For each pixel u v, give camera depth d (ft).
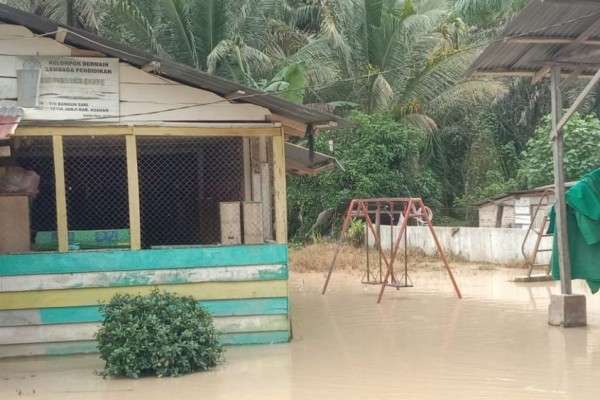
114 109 30.55
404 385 23.86
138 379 25.23
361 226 77.30
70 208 38.14
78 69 30.40
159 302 26.63
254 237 32.17
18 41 30.09
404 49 85.81
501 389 23.17
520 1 79.00
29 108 29.96
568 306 34.09
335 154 80.38
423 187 83.46
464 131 95.81
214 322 30.53
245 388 23.73
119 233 31.83
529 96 92.94
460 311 39.81
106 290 30.04
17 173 30.76
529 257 59.52
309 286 52.80
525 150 91.50
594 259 34.40
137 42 66.69
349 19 85.71
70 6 62.49
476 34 90.07
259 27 73.10
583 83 84.12
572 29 31.81
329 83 81.56
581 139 70.74
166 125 30.86
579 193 33.83
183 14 68.85
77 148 36.76
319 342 31.50
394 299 45.29
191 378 25.23
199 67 69.31
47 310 29.73
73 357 29.43
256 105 31.24
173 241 38.83
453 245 67.97
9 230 30.42
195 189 38.73
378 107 85.87
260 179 35.58
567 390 22.91
